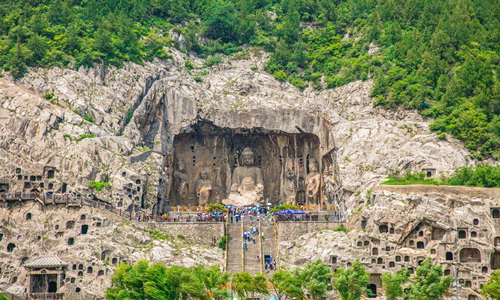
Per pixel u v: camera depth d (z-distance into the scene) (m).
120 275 87.31
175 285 85.44
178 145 127.62
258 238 104.44
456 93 121.88
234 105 125.50
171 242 101.75
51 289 96.50
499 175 103.25
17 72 116.00
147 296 83.69
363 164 113.88
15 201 102.50
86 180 105.94
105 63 122.12
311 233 105.69
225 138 129.25
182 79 128.62
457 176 105.94
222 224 104.94
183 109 123.12
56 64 118.81
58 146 108.75
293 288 84.62
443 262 97.25
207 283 85.06
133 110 119.50
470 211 98.31
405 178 108.12
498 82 120.75
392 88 126.38
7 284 96.88
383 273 98.25
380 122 118.88
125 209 105.88
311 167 125.62
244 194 125.75
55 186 105.50
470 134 114.31
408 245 100.00
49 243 99.44
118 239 98.94
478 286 95.31
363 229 102.81
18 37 124.44
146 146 118.88
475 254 97.50
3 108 110.88
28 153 107.62
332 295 95.06
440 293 86.06
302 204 126.50
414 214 99.38
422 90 123.12
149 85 124.38
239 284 84.94
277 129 124.12
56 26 129.75
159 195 113.38
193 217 110.75
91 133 111.38
